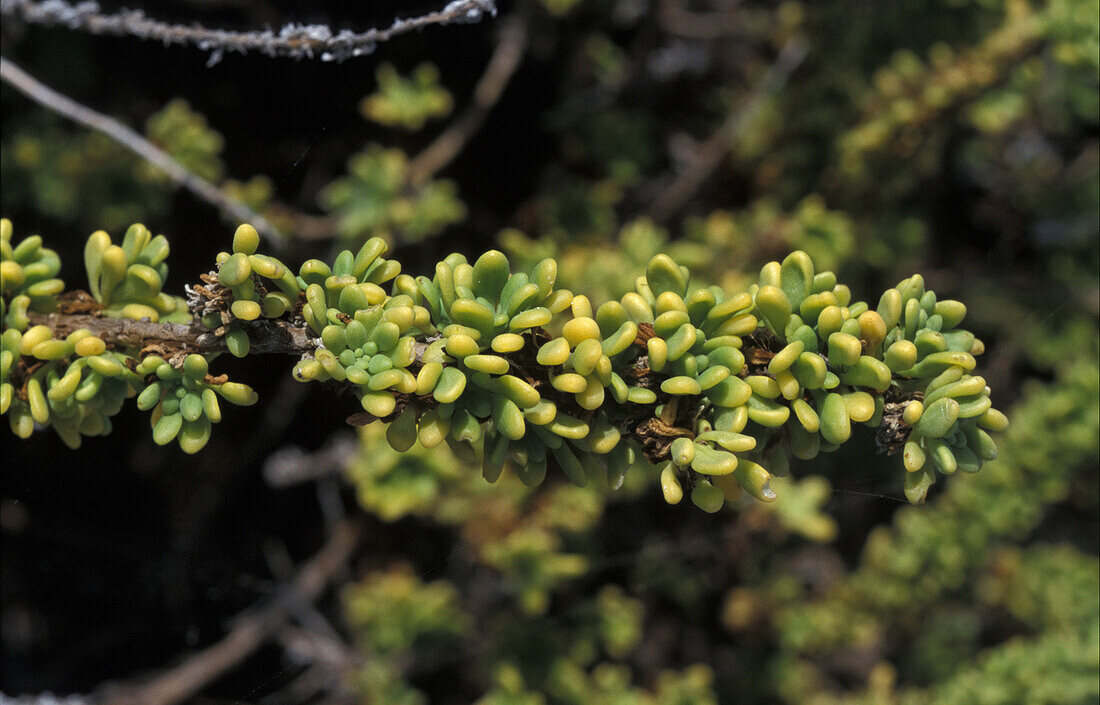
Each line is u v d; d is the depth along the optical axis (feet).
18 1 1.67
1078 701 2.56
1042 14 2.34
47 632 2.73
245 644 2.73
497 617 2.87
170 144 2.56
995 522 2.71
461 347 1.44
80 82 2.71
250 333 1.50
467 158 3.15
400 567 2.83
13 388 1.51
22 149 2.54
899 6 2.92
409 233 2.69
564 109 3.08
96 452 2.73
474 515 2.55
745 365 1.49
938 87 2.53
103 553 2.64
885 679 2.90
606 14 3.05
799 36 2.99
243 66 2.79
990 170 3.33
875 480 1.86
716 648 3.22
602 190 3.01
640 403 1.49
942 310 1.51
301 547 2.97
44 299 1.53
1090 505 3.43
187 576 2.52
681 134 3.21
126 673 2.69
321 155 2.96
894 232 3.02
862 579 2.92
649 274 1.49
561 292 1.48
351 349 1.47
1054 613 2.92
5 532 2.61
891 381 1.49
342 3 2.74
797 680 3.08
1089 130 3.40
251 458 2.94
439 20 1.61
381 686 2.73
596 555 2.97
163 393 1.50
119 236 2.69
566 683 2.71
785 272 1.49
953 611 3.28
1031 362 3.46
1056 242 3.24
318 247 2.99
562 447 1.49
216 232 2.79
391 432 1.47
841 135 2.93
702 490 1.48
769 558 3.11
